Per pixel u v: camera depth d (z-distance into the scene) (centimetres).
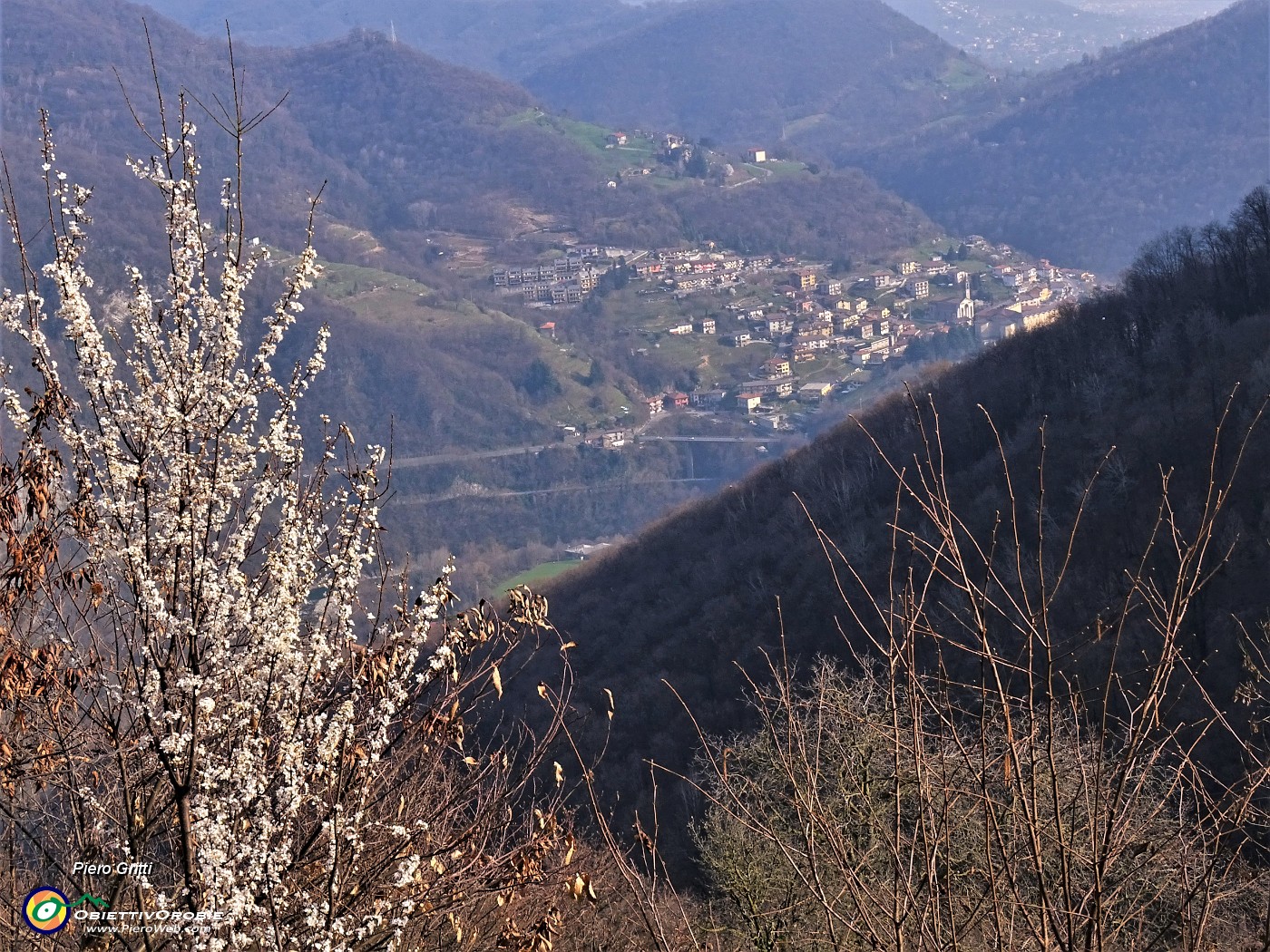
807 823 418
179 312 427
